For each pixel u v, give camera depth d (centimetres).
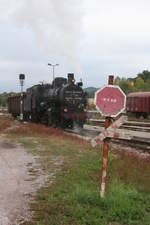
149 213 636
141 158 1187
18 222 580
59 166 1052
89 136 2161
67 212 619
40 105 3080
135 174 921
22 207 656
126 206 629
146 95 4800
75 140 1758
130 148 1586
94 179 873
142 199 699
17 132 2112
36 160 1157
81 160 1151
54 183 830
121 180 862
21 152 1334
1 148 1452
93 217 592
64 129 2705
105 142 667
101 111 652
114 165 1039
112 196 675
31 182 850
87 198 675
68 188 782
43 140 1739
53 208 640
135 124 3456
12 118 4328
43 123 3064
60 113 2648
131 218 602
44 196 716
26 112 3584
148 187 805
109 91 653
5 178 894
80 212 611
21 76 3056
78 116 2634
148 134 2378
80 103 2650
